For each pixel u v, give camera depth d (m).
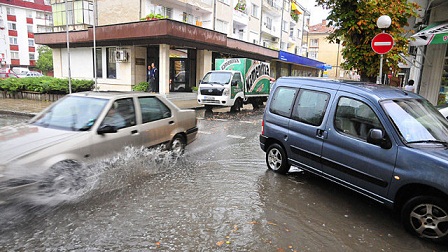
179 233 3.66
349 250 3.44
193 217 4.06
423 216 3.67
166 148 6.32
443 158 3.54
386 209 4.54
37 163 3.97
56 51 24.72
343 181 4.61
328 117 4.88
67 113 5.16
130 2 21.14
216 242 3.50
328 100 4.99
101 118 4.96
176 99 19.28
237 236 3.64
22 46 55.41
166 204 4.42
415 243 3.63
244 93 15.83
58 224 3.73
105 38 19.89
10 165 3.78
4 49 53.16
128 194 4.73
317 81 5.38
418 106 4.52
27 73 37.00
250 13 32.38
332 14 8.40
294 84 5.75
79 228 3.66
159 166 6.09
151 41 18.92
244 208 4.39
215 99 14.41
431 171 3.54
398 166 3.86
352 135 4.49
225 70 15.23
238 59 15.74
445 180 3.42
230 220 4.02
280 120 5.79
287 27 42.12
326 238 3.67
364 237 3.73
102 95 5.46
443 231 3.55
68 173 4.32
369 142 4.16
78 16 23.23
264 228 3.85
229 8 28.23
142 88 19.30
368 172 4.20
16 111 13.04
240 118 13.77
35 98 17.66
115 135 5.09
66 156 4.28
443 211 3.52
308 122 5.23
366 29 7.95
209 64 23.42
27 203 3.94
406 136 3.97
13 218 3.81
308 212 4.35
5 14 52.81
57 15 24.52
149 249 3.31
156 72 20.28
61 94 17.33
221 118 13.59
